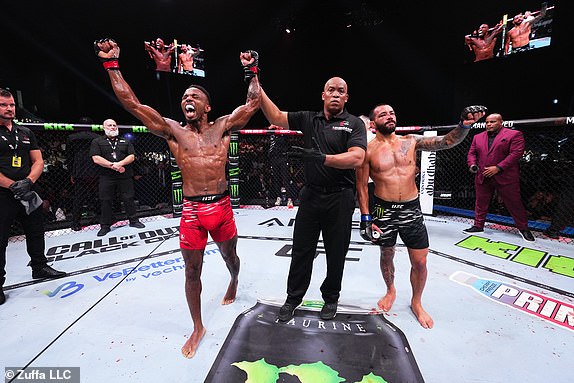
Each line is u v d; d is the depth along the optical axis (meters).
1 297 2.34
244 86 12.35
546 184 4.86
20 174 2.49
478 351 1.74
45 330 1.98
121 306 2.28
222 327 1.99
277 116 2.01
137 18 8.40
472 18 7.52
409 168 1.99
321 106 12.23
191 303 1.78
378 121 2.03
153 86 10.11
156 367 1.63
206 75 11.23
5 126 2.43
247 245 3.65
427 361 1.66
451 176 5.64
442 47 8.65
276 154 5.81
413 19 8.70
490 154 3.77
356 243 3.67
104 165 3.99
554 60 6.62
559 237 3.83
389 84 10.70
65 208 5.07
